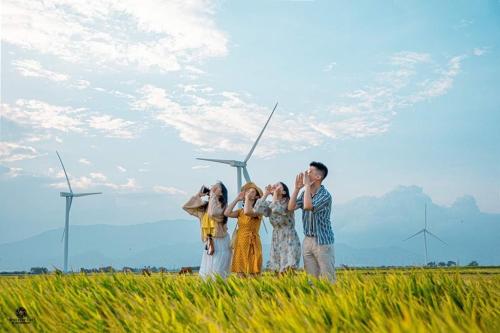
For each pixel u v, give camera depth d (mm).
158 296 9273
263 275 10719
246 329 6406
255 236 12477
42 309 9211
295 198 10844
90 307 9062
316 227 10727
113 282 11570
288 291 9156
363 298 7695
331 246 10711
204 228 12633
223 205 12602
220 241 12648
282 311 6840
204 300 8609
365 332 6078
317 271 10906
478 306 7488
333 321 6363
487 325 5992
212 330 6387
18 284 12062
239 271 12289
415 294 8477
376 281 9047
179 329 6730
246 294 8617
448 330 5402
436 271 9438
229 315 7488
